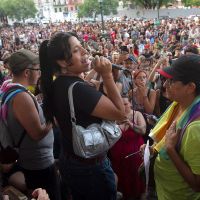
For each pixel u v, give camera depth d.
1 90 3.24
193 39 21.31
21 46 22.81
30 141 3.09
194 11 68.50
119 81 4.84
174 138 2.34
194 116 2.29
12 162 3.08
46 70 2.72
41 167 3.21
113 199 2.85
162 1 64.69
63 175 2.85
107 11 75.75
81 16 82.44
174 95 2.40
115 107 2.51
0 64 7.98
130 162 4.22
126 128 4.19
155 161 2.64
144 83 5.11
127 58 7.05
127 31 32.84
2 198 2.26
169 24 34.09
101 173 2.68
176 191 2.53
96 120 2.56
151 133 2.79
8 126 3.03
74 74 2.65
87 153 2.54
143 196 4.32
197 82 2.32
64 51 2.55
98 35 30.59
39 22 91.19
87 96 2.48
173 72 2.36
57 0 104.50
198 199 2.47
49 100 2.75
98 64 2.50
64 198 3.44
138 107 5.05
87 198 2.76
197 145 2.21
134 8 73.50
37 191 2.40
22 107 2.91
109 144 2.61
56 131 3.83
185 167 2.30
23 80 3.15
